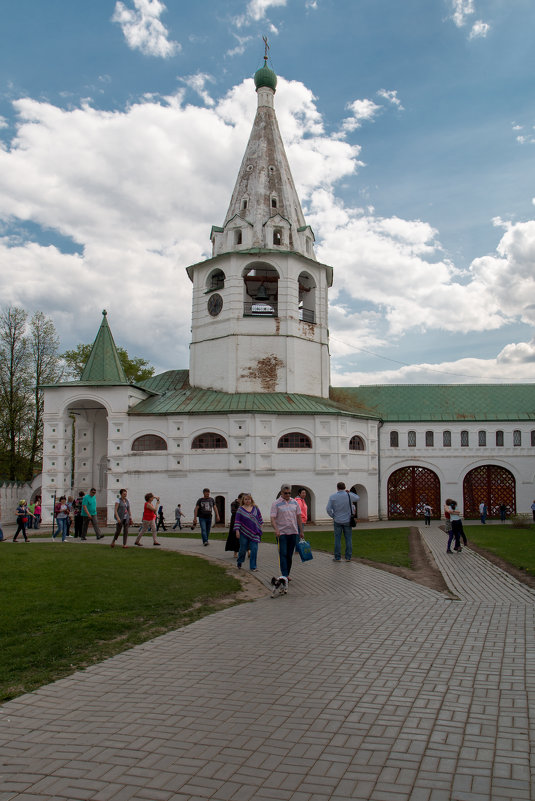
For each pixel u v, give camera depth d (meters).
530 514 50.72
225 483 41.31
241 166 49.69
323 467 42.66
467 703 7.30
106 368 43.16
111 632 11.15
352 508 20.75
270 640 10.39
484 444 51.56
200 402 43.28
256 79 51.16
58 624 11.52
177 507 39.84
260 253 45.56
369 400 53.16
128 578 16.12
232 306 45.53
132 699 7.73
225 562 20.30
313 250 49.12
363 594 14.44
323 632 10.83
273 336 45.47
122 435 41.84
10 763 6.02
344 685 8.02
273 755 6.07
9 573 16.36
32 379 58.22
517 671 8.48
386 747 6.18
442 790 5.35
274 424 42.12
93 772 5.81
